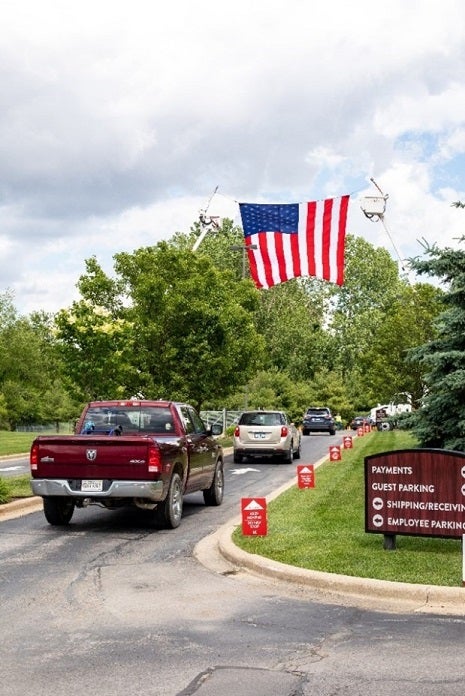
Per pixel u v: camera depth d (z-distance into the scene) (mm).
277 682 5754
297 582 8898
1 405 67938
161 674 5941
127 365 22469
